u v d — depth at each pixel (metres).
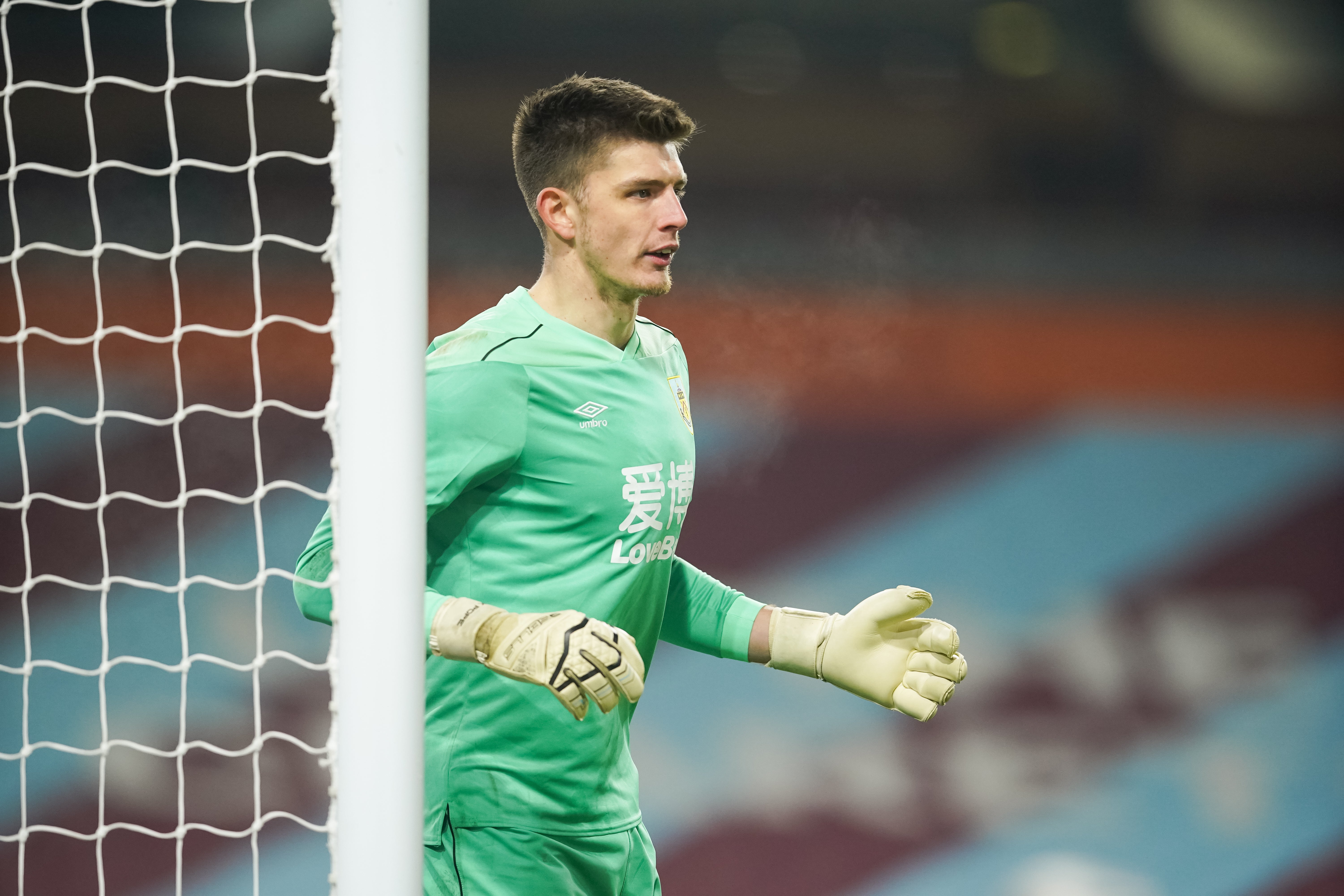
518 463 5.19
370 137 4.14
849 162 20.45
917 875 17.64
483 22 20.39
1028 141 20.50
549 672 4.36
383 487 4.13
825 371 19.62
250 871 16.80
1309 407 19.55
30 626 17.44
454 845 5.32
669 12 20.56
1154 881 17.62
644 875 5.79
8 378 18.14
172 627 17.45
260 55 19.58
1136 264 20.14
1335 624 18.62
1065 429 19.50
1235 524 19.14
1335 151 20.39
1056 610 18.77
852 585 18.88
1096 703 18.39
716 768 17.84
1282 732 18.22
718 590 6.19
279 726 17.12
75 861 16.88
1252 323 19.88
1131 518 19.00
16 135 19.16
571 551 5.24
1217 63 20.53
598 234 5.26
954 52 20.53
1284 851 17.75
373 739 4.12
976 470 19.33
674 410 5.60
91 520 17.73
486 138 20.31
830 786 17.86
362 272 4.14
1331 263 20.17
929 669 5.81
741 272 19.92
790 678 18.02
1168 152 20.56
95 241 18.86
